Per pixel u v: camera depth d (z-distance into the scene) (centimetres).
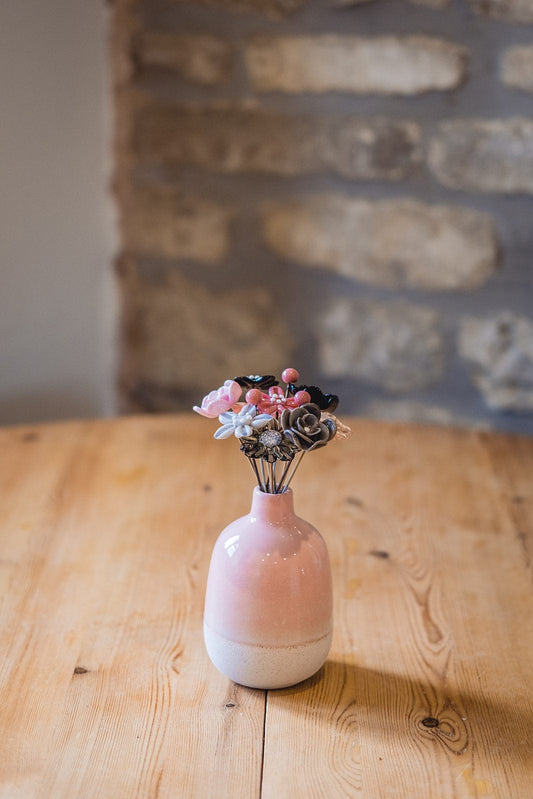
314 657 76
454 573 92
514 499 106
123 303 169
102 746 71
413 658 81
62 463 112
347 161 155
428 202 155
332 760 70
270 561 74
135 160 161
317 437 70
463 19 147
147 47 156
